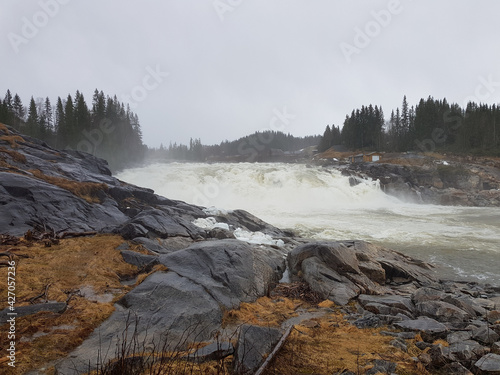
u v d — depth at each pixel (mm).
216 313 6398
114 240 10914
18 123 64375
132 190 18594
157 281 7270
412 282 9977
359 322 6527
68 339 5031
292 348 5094
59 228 12219
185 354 4672
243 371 4262
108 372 3973
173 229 12367
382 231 18219
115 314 6129
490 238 16594
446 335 5648
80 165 21844
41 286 6969
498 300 8062
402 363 4730
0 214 11727
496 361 4480
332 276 9047
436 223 21359
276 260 10617
